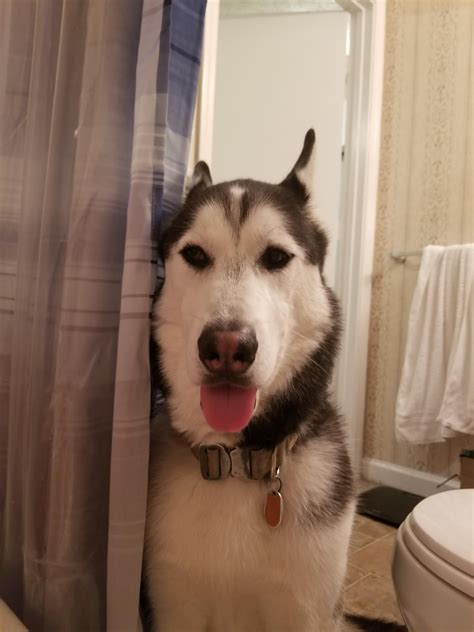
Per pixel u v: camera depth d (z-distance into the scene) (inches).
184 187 37.4
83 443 33.0
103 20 32.2
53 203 34.9
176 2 33.6
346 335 97.5
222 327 27.9
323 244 40.3
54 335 35.2
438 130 91.2
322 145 94.3
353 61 96.4
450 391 79.7
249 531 31.6
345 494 34.9
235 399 29.7
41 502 34.8
